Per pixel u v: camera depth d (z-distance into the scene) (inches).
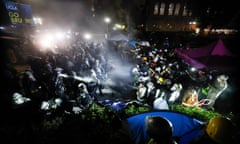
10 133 170.7
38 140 160.9
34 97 258.5
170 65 489.4
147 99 307.0
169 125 110.5
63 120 178.9
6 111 209.6
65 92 305.7
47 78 319.0
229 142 104.4
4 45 475.2
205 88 339.3
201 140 113.2
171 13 1616.6
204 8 828.0
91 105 234.8
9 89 277.7
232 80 442.6
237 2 700.7
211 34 1041.5
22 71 440.5
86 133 153.9
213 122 112.4
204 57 340.5
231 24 761.0
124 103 251.9
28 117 198.2
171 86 314.3
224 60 324.5
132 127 165.5
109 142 145.6
